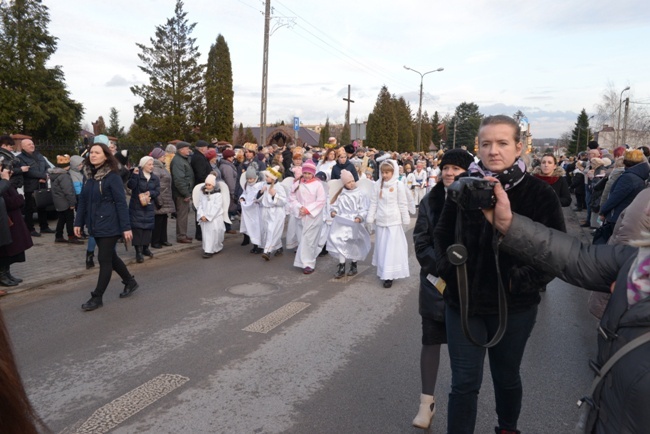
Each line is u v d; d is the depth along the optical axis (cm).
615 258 190
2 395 106
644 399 158
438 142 8369
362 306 629
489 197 203
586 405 189
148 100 3875
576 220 1534
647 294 167
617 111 4544
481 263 251
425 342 347
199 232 1074
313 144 7038
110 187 600
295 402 384
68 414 365
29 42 3544
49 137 3516
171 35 3953
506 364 272
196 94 3956
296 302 644
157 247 980
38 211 1093
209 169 1072
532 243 201
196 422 354
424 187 1833
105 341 509
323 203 808
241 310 611
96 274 774
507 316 251
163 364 453
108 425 350
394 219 712
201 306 627
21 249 682
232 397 391
